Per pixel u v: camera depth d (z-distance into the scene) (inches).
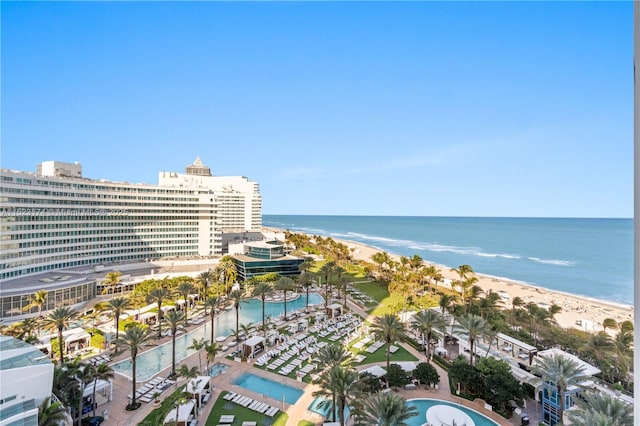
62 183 4195.4
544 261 6614.2
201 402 1777.8
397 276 4370.1
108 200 4741.6
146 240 5142.7
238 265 4817.9
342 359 1763.0
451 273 5546.3
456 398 1823.3
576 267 5984.3
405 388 1924.2
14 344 1521.9
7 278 3523.6
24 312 2972.4
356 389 1476.4
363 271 5462.6
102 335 2618.1
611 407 1152.8
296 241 7618.1
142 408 1753.2
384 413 1299.2
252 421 1642.5
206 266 4707.2
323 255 6796.3
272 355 2399.1
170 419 1563.7
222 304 3599.9
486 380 1742.1
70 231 4261.8
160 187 5255.9
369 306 3683.6
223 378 2092.8
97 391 1852.9
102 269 4215.1
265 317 3398.1
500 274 5477.4
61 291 3171.8
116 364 2295.8
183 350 2541.8
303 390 1956.2
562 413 1437.0
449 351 2491.4
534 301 3875.5
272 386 2004.2
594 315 3366.1
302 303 3927.2
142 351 2511.1
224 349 2532.0
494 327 2404.0
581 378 1441.9
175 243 5378.9
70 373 1571.1
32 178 3838.6
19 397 1283.2
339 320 3201.3
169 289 3380.9
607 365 1797.5
